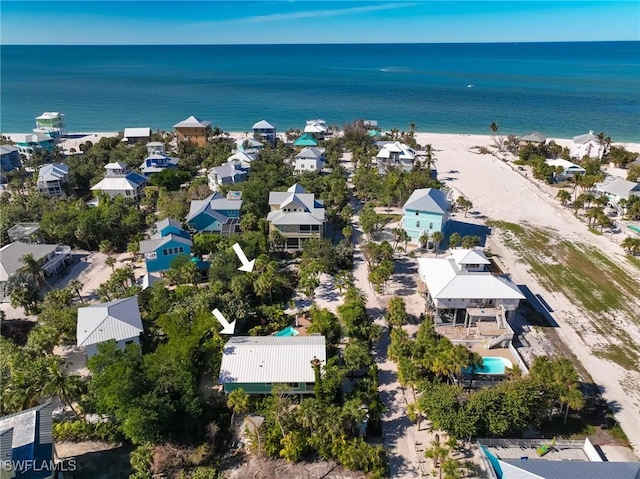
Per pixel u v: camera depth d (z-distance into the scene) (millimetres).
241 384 49500
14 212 93750
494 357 57969
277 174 119250
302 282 70250
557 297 73188
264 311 64812
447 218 95312
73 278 78312
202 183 119250
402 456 44812
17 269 71500
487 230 98062
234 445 46125
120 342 55500
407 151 140250
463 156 159875
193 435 46312
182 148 152625
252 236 82188
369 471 42531
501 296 62312
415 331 63188
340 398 50375
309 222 84812
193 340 53062
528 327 65438
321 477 42656
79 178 122375
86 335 54906
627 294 74062
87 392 49312
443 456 41969
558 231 97688
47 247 79250
